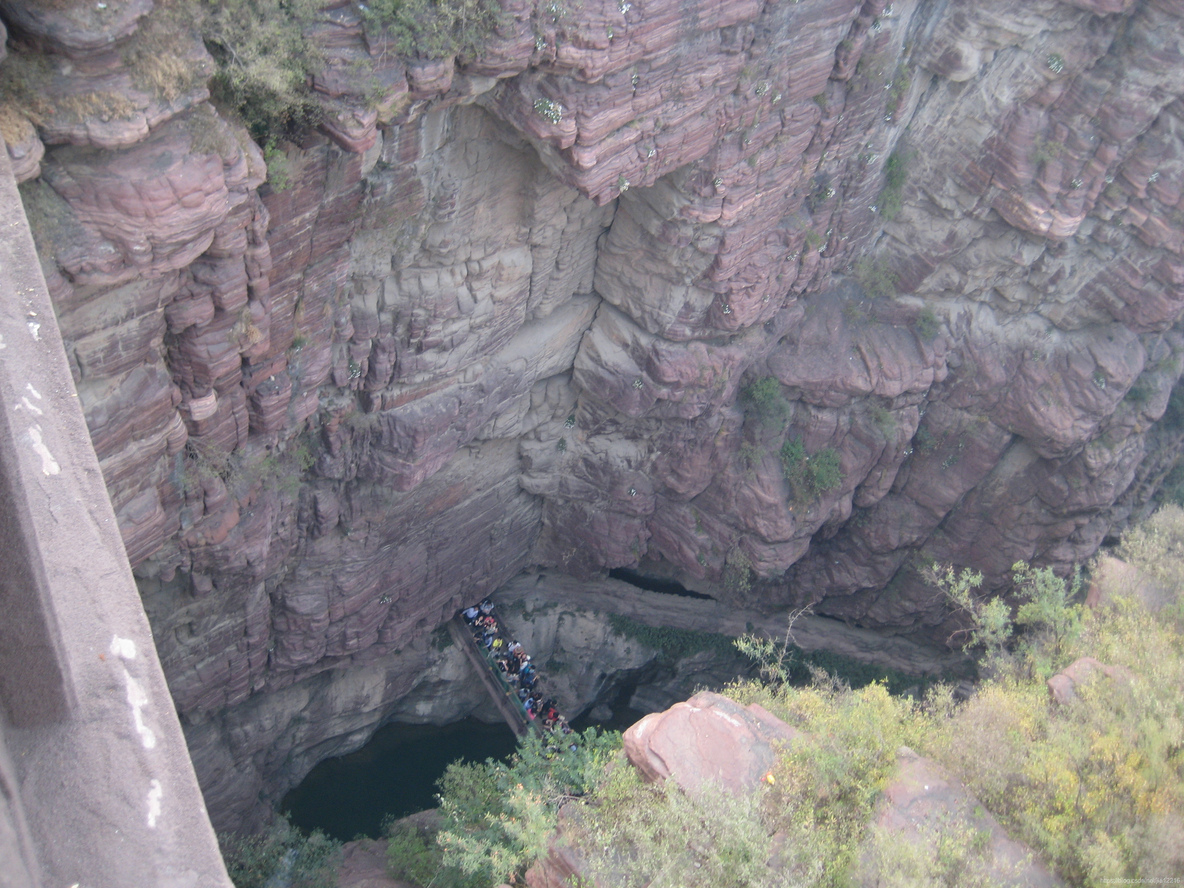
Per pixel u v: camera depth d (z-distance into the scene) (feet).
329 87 52.31
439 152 68.90
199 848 19.53
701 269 89.81
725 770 46.91
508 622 128.16
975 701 52.65
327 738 112.88
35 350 22.74
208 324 55.42
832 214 99.76
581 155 68.18
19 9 37.99
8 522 19.43
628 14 62.85
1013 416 112.47
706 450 110.01
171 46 43.19
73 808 19.24
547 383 104.63
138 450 55.98
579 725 133.69
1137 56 87.86
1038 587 65.31
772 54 76.33
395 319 78.07
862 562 127.03
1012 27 87.15
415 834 84.07
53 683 19.84
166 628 78.28
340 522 88.53
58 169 42.47
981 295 110.11
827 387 108.37
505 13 56.80
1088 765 46.70
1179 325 114.42
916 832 43.86
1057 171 95.35
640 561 129.29
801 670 133.49
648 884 44.27
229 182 47.85
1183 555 65.26
